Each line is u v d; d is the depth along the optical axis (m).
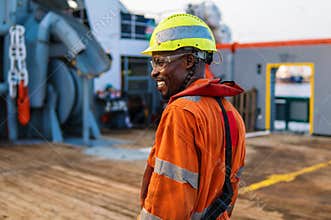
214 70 8.74
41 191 3.97
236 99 8.79
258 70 8.85
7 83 6.93
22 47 6.64
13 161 5.25
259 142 6.83
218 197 1.13
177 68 1.11
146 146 6.67
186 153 1.00
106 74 9.24
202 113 1.04
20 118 6.73
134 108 9.78
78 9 6.20
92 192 3.95
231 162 1.12
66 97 7.34
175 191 1.00
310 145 6.56
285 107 9.30
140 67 9.59
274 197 3.70
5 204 3.56
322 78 8.05
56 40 7.04
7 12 6.85
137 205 3.56
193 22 1.12
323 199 3.66
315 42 8.18
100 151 6.09
